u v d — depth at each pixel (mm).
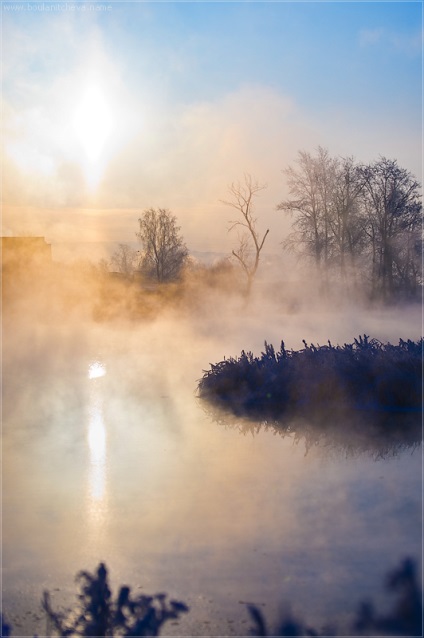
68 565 6043
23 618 5129
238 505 7422
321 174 49531
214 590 5520
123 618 4492
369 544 6309
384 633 4762
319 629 4863
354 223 49281
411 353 13594
